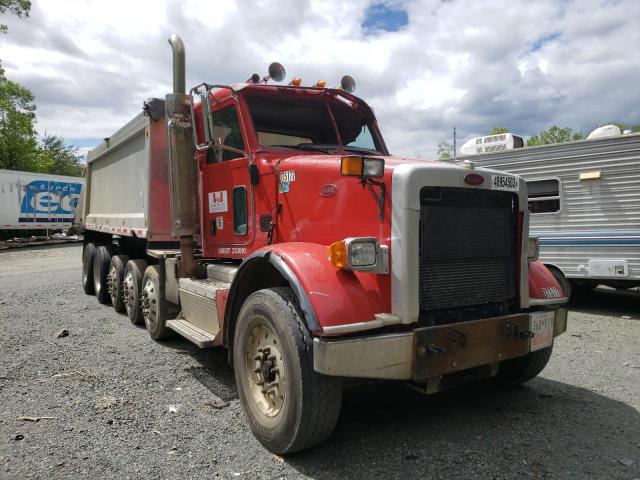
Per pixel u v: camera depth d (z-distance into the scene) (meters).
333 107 5.31
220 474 3.21
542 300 4.21
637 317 8.28
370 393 4.70
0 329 7.05
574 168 8.80
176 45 5.50
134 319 7.30
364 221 3.65
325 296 3.24
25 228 25.73
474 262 3.82
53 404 4.32
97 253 9.61
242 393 3.85
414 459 3.40
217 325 4.55
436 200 3.57
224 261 5.64
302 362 3.27
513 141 9.88
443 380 3.65
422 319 3.54
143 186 7.02
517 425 3.95
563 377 5.14
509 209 4.06
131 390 4.68
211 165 5.40
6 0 26.70
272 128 4.93
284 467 3.31
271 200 4.53
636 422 3.99
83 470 3.23
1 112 37.62
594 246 8.59
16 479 3.11
